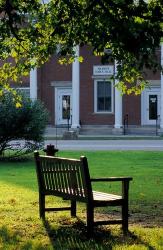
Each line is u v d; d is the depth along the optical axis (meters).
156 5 11.51
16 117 31.05
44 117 31.98
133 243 10.35
